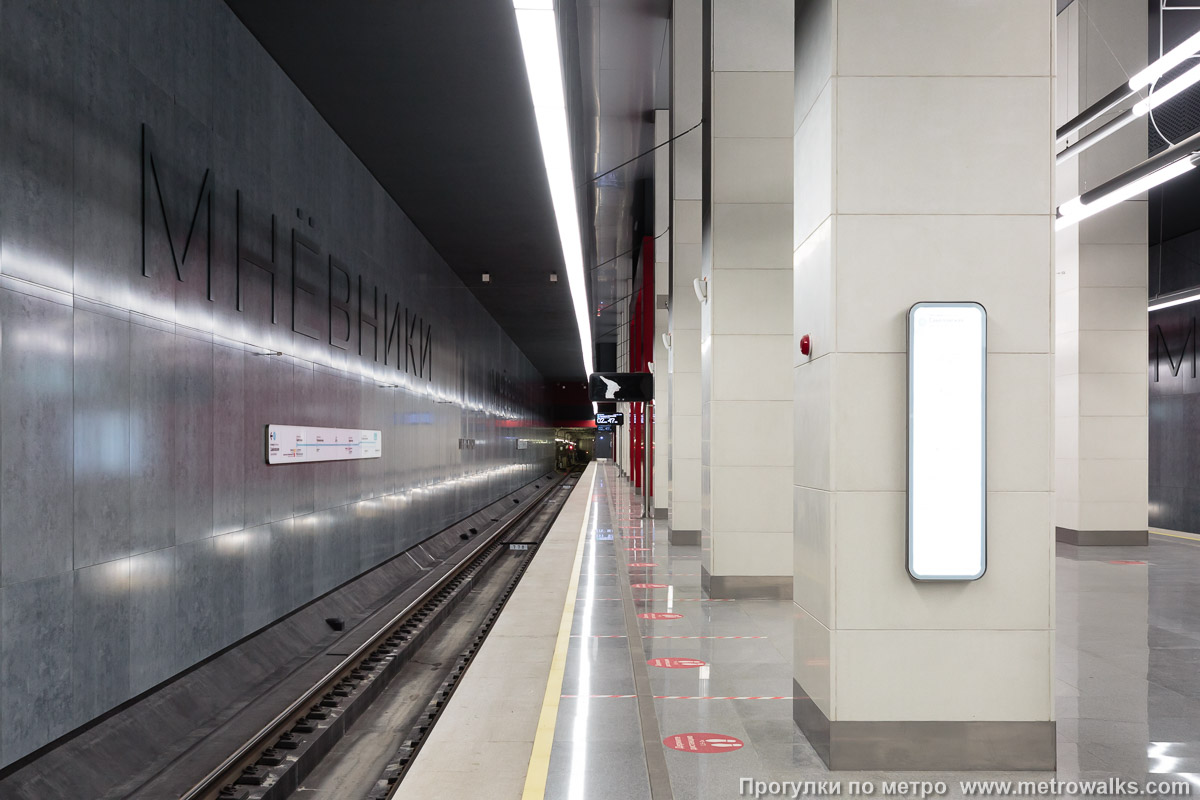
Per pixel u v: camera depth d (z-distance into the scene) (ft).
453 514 63.21
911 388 14.43
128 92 18.88
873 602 14.53
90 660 17.24
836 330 14.74
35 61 15.72
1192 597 31.48
